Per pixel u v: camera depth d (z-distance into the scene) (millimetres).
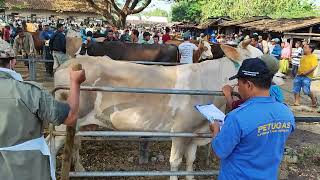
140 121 4488
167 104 4461
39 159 2189
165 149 6277
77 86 2352
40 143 2221
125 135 3553
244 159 2457
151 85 4469
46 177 2258
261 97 2482
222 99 4660
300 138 7387
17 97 2088
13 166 2080
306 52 10250
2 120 2055
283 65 17156
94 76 4406
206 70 4641
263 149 2443
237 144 2451
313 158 6117
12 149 2082
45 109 2170
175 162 4609
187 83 4516
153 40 14312
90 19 44312
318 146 6758
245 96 2562
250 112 2418
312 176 5473
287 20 24750
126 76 4449
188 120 4484
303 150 6414
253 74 2453
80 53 9305
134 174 3564
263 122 2404
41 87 2217
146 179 5090
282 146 2557
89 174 3455
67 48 10773
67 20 41750
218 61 4727
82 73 2361
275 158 2512
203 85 4590
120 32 22297
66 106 2258
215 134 2869
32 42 14500
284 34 21531
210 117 3051
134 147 6250
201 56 9195
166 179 5137
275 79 4637
